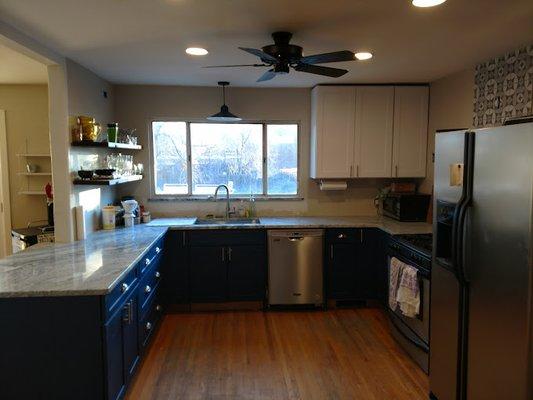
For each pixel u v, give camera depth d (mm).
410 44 2857
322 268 4062
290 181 4711
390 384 2711
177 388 2664
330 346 3281
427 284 2793
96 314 2039
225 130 4629
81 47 2875
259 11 2213
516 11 2227
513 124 1821
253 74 3842
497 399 1868
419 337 2922
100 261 2557
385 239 3805
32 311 2018
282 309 4117
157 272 3480
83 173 3244
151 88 4445
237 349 3232
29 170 4332
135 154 4504
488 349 1921
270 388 2664
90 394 2074
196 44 2820
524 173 1657
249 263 4062
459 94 3738
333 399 2537
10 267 2414
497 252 1828
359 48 2955
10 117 4367
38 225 4371
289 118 4598
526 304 1668
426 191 4398
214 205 4652
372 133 4336
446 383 2322
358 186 4707
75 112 3314
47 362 2047
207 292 4059
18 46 2561
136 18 2312
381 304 4008
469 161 2008
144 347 2965
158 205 4594
